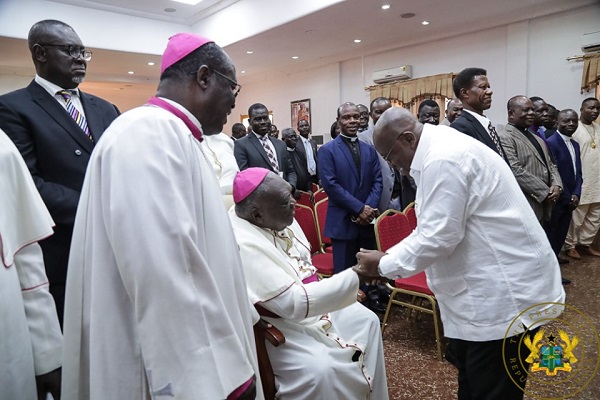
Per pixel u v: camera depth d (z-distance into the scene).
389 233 2.58
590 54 5.62
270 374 1.42
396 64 8.02
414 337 2.61
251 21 6.83
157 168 0.74
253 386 0.83
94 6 6.91
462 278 1.32
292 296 1.42
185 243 0.73
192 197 0.79
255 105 3.78
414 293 2.40
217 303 0.77
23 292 1.02
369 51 8.25
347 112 2.88
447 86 7.11
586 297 3.10
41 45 1.54
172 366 0.70
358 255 1.49
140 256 0.69
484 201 1.26
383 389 1.67
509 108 3.08
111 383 0.76
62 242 1.47
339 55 8.60
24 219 1.05
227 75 0.92
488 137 2.30
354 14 5.96
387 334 2.66
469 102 2.36
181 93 0.89
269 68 9.81
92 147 1.61
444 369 2.22
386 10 5.84
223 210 0.91
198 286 0.76
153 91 12.62
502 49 6.55
